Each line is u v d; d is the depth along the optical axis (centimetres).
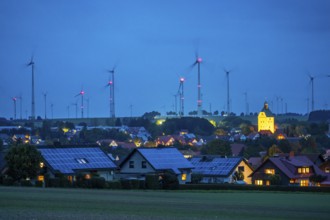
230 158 15762
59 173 12650
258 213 7100
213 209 7431
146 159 13912
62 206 7362
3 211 6781
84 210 6981
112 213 6750
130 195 9575
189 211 7138
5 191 9962
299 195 10500
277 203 8519
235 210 7362
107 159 14050
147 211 7025
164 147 14750
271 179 14600
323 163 16600
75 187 11581
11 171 12494
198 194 10356
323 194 10844
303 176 15150
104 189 11250
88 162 13638
